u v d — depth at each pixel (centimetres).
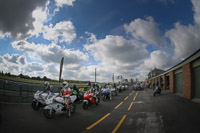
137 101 1120
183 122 484
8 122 500
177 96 1225
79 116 637
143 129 444
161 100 1076
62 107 609
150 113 665
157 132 412
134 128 457
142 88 2741
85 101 814
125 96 1588
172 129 428
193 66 959
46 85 718
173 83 1542
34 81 2667
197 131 395
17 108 742
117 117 616
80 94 1075
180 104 825
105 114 680
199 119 501
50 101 586
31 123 504
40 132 418
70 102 676
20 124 485
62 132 424
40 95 718
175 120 517
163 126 462
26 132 412
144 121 535
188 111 635
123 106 909
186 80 1057
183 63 1127
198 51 808
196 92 932
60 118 596
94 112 729
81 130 444
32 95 1107
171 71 1608
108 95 1277
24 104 883
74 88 1038
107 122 536
